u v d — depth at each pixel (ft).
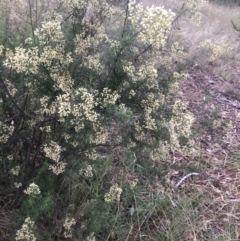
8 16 10.14
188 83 19.25
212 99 18.06
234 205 12.22
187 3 10.53
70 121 8.48
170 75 10.19
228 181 13.34
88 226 9.55
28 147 10.25
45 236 9.57
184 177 12.99
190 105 16.66
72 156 9.91
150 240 10.83
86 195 10.84
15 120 10.23
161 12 7.64
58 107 8.66
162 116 9.78
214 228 11.43
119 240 10.71
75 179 11.07
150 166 11.70
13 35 10.07
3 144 10.10
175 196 12.23
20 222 9.26
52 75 8.73
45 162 9.41
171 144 9.80
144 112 9.44
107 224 10.30
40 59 8.25
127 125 9.57
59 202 10.40
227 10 38.81
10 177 10.32
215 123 13.99
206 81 19.97
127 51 9.20
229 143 15.25
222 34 26.91
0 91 9.34
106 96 9.02
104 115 8.94
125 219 11.28
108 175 11.95
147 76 9.07
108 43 9.91
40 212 9.05
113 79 9.34
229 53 23.04
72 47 9.55
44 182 9.65
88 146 9.62
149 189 12.26
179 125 9.37
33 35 9.41
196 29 25.95
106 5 10.10
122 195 11.68
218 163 14.11
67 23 10.11
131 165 12.50
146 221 11.23
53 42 8.95
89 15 10.61
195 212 11.71
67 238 9.75
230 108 17.88
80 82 9.40
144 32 8.23
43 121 9.30
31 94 9.50
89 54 9.99
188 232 11.03
